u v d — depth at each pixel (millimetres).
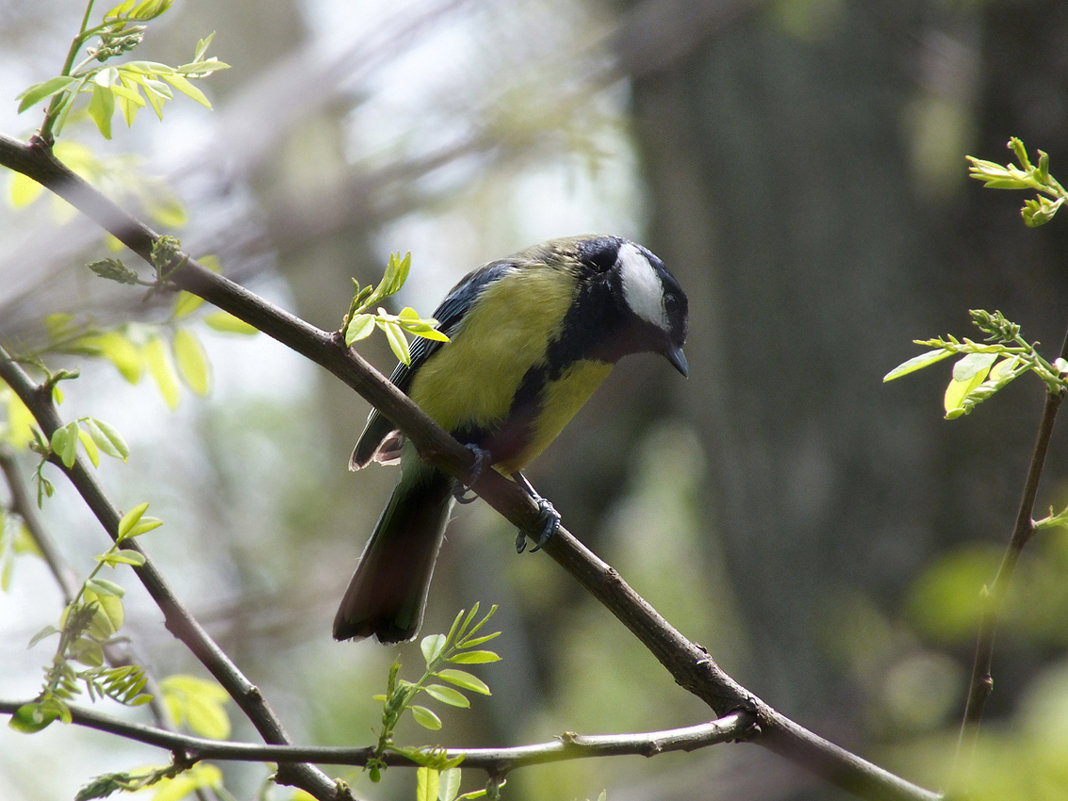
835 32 12266
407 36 10078
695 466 16125
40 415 4727
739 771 10508
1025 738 3088
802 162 12453
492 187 13672
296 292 13148
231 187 9469
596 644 15609
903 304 11984
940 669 9289
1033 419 11328
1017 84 11047
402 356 4477
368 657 14477
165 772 4070
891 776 4684
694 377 13633
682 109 12938
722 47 12680
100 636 4277
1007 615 3689
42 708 3947
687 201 13188
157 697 5367
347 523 14273
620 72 10250
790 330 12523
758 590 12867
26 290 7320
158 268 4379
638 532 17766
